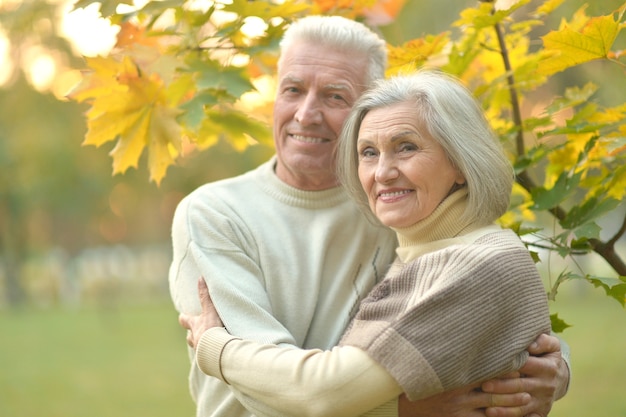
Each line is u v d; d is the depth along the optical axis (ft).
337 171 7.88
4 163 53.31
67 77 38.29
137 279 134.00
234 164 44.91
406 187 7.14
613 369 34.86
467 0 21.53
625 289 7.70
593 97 12.38
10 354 50.14
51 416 30.68
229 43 9.24
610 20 7.59
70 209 60.13
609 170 9.11
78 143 51.67
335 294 8.09
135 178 54.39
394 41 14.49
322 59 8.20
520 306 6.67
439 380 6.34
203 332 7.45
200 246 8.00
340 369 6.48
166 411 31.09
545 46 7.88
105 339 57.31
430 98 7.09
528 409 6.88
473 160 7.05
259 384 6.86
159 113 9.05
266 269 8.07
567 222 8.54
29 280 120.26
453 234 7.18
